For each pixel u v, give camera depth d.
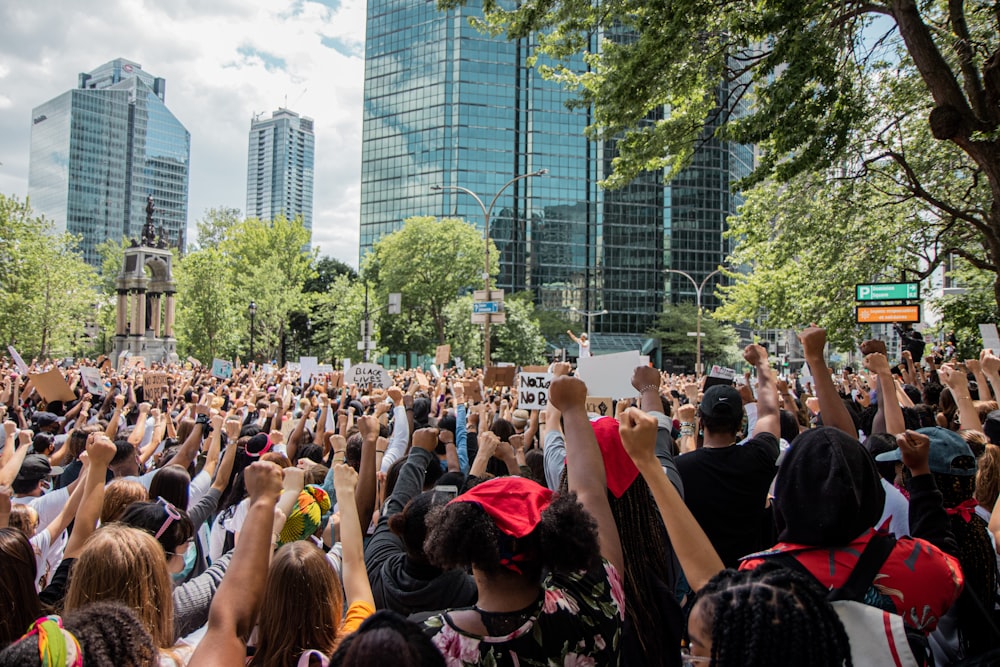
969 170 17.95
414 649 1.82
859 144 16.81
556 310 100.12
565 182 104.50
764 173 12.69
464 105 101.62
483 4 14.71
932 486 3.28
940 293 29.86
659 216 106.56
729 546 3.62
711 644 1.79
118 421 7.16
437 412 12.15
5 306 49.19
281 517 3.51
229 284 73.44
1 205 49.53
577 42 14.88
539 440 7.68
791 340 65.75
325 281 99.94
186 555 4.62
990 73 10.88
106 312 74.94
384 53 107.31
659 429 3.35
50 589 3.62
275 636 2.83
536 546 2.21
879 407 5.62
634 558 2.88
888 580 2.50
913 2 11.01
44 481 6.52
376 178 106.62
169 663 2.75
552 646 2.16
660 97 14.12
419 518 3.27
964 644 3.11
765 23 11.76
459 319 71.12
